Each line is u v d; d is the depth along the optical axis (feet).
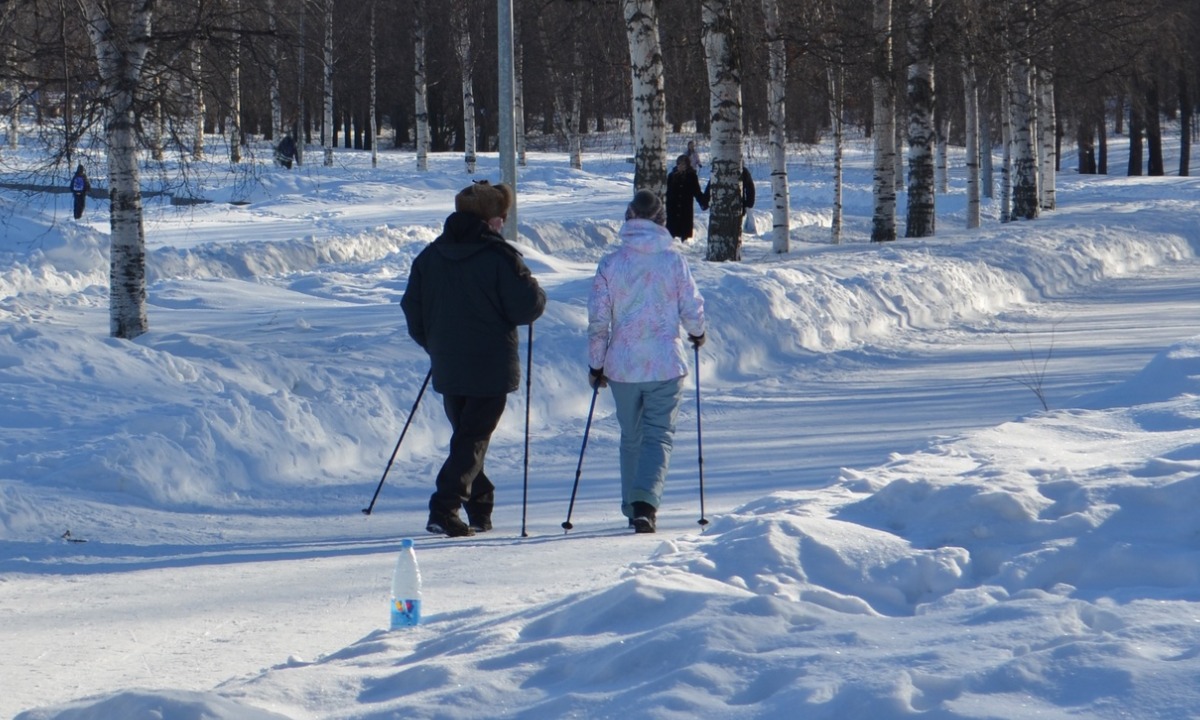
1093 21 374.02
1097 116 608.19
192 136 181.98
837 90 367.86
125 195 171.73
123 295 171.32
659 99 259.39
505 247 103.04
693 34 303.68
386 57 644.27
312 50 186.50
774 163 309.63
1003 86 413.80
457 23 615.16
